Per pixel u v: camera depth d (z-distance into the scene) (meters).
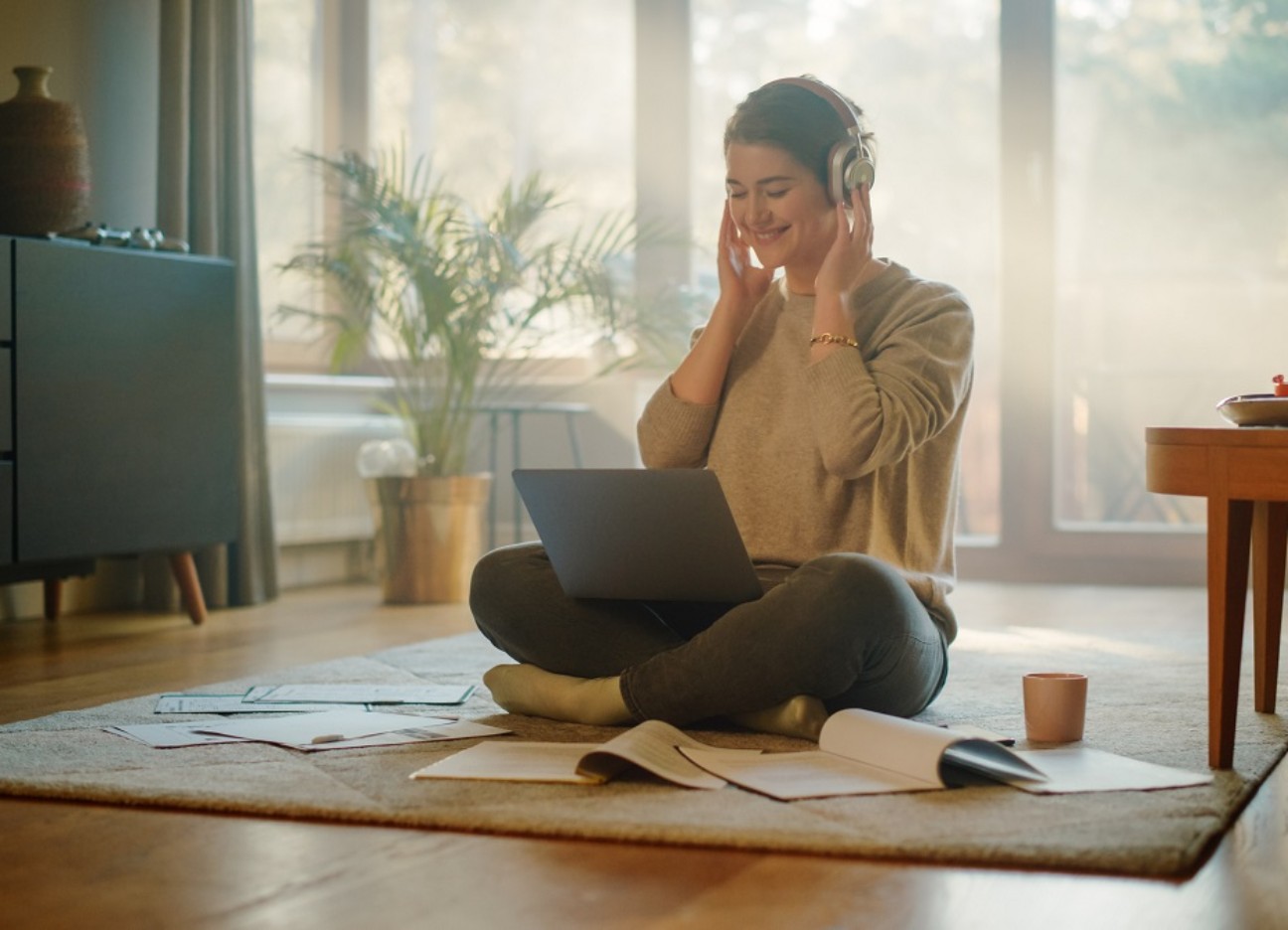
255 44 4.84
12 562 3.18
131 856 1.46
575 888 1.32
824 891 1.30
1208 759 1.79
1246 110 4.33
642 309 4.33
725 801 1.59
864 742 1.74
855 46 4.69
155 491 3.54
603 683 1.99
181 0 4.06
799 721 1.86
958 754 1.72
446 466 4.25
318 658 3.04
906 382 2.00
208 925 1.25
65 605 3.98
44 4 3.96
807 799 1.58
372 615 3.85
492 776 1.71
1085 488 4.54
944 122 4.62
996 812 1.53
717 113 4.80
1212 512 1.78
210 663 2.97
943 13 4.61
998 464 4.63
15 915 1.28
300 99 4.98
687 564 1.93
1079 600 4.04
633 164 4.88
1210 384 4.39
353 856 1.44
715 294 4.83
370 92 5.05
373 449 4.27
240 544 4.11
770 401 2.14
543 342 4.91
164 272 3.56
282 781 1.72
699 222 4.83
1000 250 4.55
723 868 1.38
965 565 4.64
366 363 5.07
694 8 4.82
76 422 3.33
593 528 1.96
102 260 3.39
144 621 3.78
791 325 2.16
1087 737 1.98
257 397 4.21
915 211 4.66
